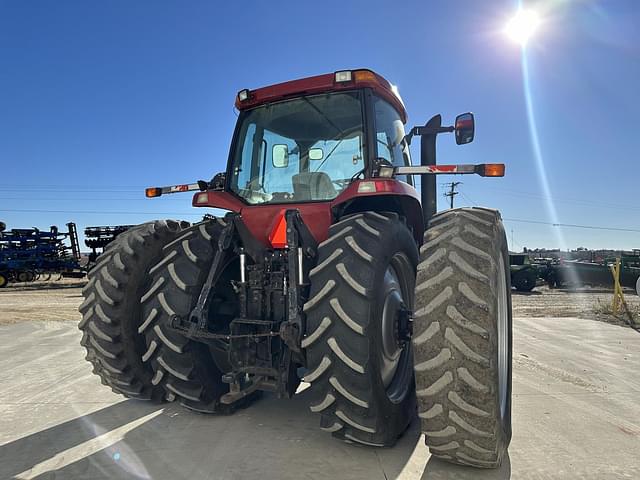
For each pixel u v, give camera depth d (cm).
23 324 777
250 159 326
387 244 243
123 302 312
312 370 227
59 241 2206
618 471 240
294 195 308
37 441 273
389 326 254
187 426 294
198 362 290
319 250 244
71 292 1716
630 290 1783
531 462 248
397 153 347
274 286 274
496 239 235
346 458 246
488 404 202
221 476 229
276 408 326
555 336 657
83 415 316
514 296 1522
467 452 217
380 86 301
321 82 296
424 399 212
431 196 401
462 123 367
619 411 333
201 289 283
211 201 303
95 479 227
